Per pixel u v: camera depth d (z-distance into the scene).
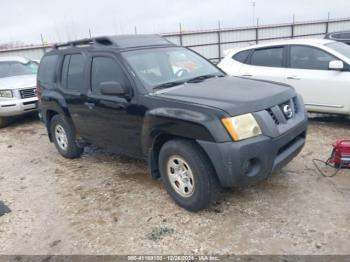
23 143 6.99
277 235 3.05
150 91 3.73
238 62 7.07
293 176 4.16
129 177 4.63
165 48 4.57
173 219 3.47
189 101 3.31
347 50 6.11
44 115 5.78
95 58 4.41
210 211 3.54
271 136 3.15
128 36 4.58
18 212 3.96
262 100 3.25
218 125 3.01
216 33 24.03
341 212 3.32
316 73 5.98
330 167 4.34
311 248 2.85
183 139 3.40
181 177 3.52
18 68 9.37
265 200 3.65
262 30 24.28
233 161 3.00
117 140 4.27
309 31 24.64
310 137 5.63
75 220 3.65
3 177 5.16
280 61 6.46
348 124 6.22
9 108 7.96
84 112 4.64
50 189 4.52
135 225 3.43
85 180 4.68
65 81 5.05
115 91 3.77
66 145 5.47
